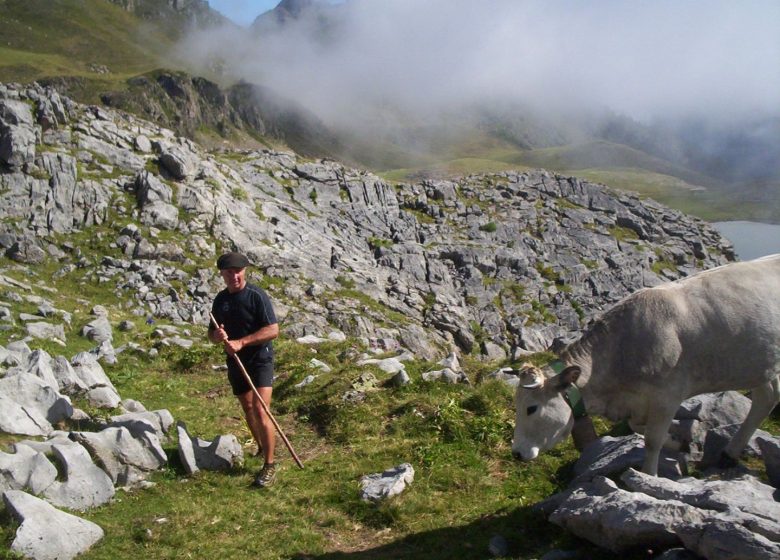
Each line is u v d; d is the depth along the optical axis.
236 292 10.15
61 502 8.78
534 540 7.86
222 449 10.74
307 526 8.71
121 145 42.88
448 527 8.44
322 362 16.59
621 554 6.84
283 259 44.53
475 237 62.94
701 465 9.09
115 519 8.80
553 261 64.44
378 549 8.15
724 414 9.80
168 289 34.00
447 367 15.41
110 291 32.69
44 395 11.14
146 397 14.80
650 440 8.10
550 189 76.56
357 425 12.14
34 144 37.56
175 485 9.90
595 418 11.56
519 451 8.14
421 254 55.91
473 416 11.85
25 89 41.28
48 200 36.62
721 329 7.96
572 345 8.40
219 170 49.72
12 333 19.67
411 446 11.02
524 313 55.56
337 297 43.59
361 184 61.69
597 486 7.62
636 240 73.38
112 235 36.97
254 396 10.09
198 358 18.08
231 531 8.66
